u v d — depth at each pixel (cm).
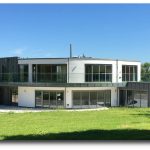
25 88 4475
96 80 4341
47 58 4347
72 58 4253
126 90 4472
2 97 4934
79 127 2200
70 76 4259
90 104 4300
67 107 4231
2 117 2908
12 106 4544
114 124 2333
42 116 2959
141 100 4312
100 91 4366
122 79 4569
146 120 2569
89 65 4309
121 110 3525
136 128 2106
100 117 2819
